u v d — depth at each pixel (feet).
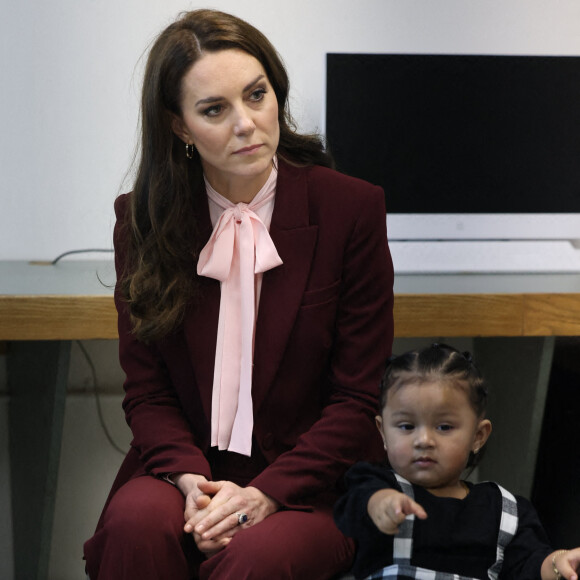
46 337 16.76
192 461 13.37
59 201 21.89
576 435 19.53
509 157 21.26
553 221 21.47
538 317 17.33
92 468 22.48
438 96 20.93
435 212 21.21
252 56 13.29
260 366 13.71
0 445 21.71
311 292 13.84
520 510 12.27
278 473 13.09
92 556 12.71
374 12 21.79
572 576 10.73
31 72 21.45
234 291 13.92
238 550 11.85
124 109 21.71
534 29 22.17
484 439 12.79
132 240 14.40
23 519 20.35
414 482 12.23
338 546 12.73
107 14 21.40
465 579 11.59
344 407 13.69
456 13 21.97
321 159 14.93
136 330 13.88
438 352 12.55
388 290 14.25
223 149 13.21
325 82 20.61
